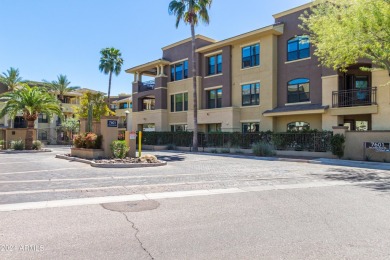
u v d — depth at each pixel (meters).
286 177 11.22
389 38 15.24
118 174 11.69
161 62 34.06
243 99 27.64
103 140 16.86
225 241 4.71
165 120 34.25
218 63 30.03
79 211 6.34
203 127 30.58
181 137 28.73
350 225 5.51
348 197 7.82
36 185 9.26
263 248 4.44
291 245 4.55
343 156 18.22
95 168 13.53
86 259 4.04
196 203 7.10
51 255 4.14
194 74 26.11
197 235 4.96
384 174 12.16
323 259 4.08
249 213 6.27
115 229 5.23
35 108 28.42
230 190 8.66
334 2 17.45
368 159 17.16
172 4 25.92
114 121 17.05
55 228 5.25
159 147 29.91
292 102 24.81
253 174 11.98
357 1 15.90
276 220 5.79
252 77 26.77
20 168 13.62
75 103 56.47
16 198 7.47
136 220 5.75
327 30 17.19
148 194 8.04
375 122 19.72
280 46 25.66
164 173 12.09
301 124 24.11
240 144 23.66
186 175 11.57
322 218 5.94
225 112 27.59
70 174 11.63
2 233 4.98
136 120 37.28
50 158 19.47
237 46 28.11
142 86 37.78
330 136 18.91
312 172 12.69
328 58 18.38
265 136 22.25
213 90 30.31
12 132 30.64
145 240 4.73
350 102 21.34
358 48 16.38
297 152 20.12
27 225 5.39
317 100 23.12
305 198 7.68
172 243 4.62
